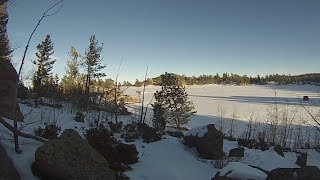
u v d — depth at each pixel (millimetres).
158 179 13328
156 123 25266
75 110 28594
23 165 9289
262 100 89812
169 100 32062
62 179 9344
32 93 30219
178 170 15234
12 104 13906
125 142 18797
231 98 98438
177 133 24250
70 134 10227
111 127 21172
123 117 30891
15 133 9727
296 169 10273
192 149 19516
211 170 16359
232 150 19734
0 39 14172
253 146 23859
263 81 169750
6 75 13805
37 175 9328
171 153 18141
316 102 78688
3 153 8758
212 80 169875
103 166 10242
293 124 50219
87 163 9859
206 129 19406
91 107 30938
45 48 36969
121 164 13391
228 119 57375
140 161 15289
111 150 13789
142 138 19922
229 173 10719
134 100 63281
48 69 37312
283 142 34469
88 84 34469
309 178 10047
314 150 29516
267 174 11000
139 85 122812
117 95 33281
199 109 74312
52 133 14703
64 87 38906
